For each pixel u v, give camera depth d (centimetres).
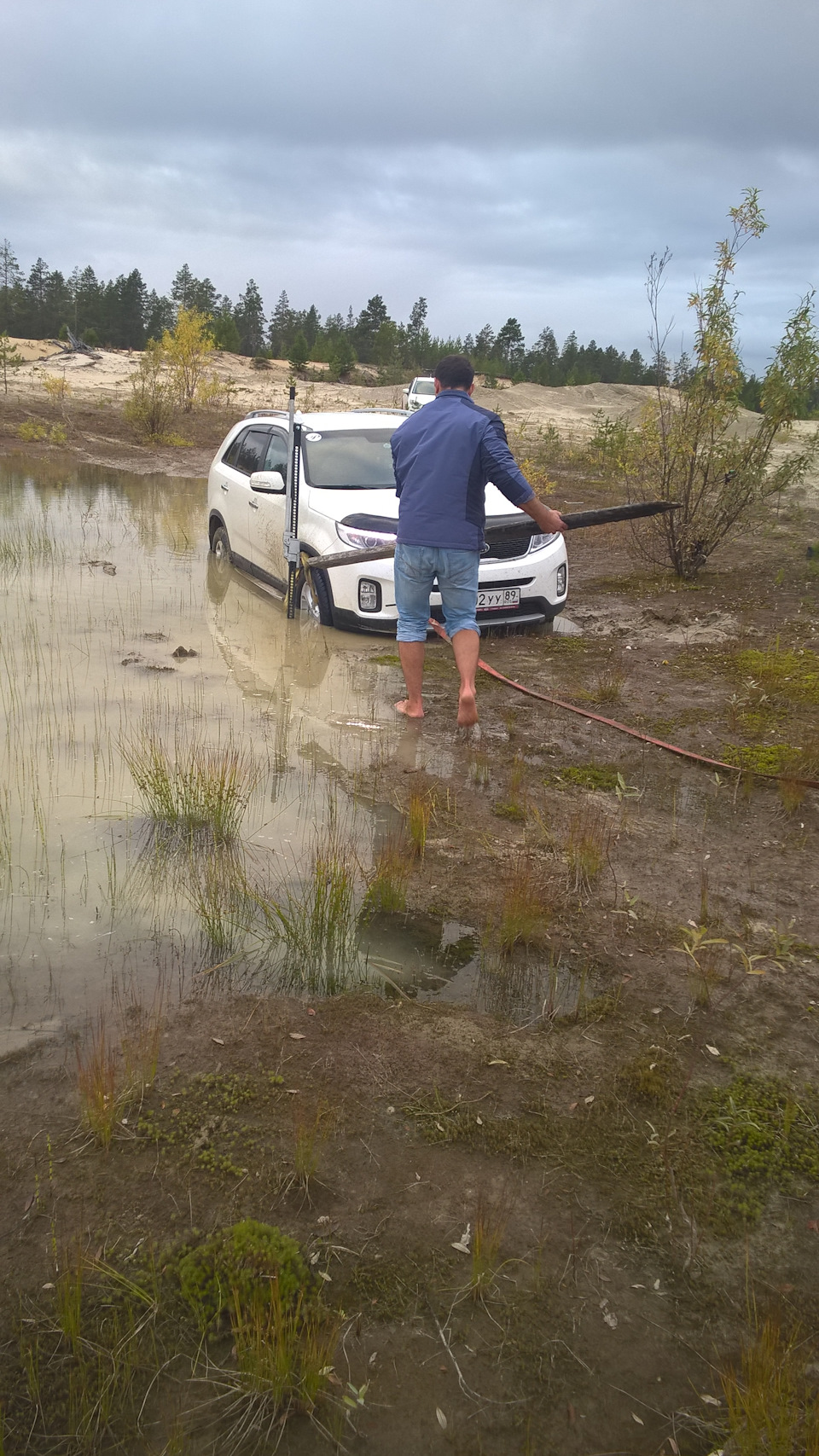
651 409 959
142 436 2173
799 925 357
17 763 478
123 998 302
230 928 344
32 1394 184
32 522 1188
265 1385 186
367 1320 201
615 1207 232
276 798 455
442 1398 186
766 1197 236
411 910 362
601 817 445
